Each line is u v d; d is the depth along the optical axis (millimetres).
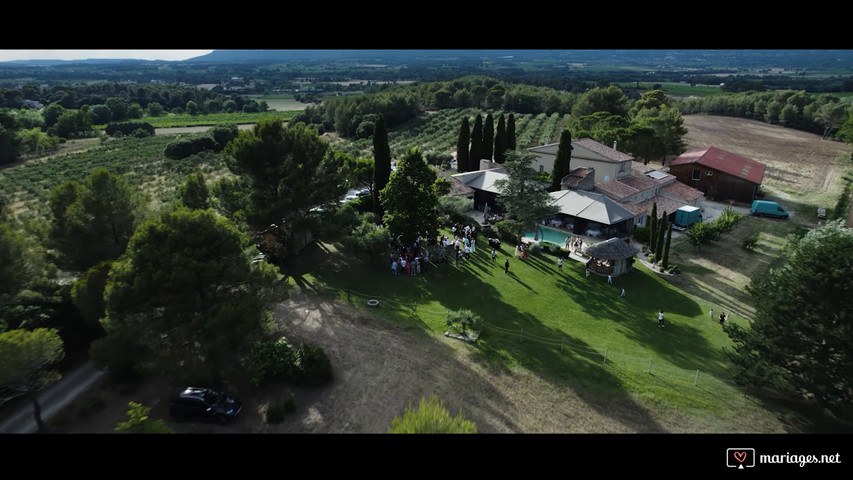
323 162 45719
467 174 74250
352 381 29547
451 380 29844
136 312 26156
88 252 33750
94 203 33375
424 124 150500
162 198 76375
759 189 85375
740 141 135375
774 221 70125
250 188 43219
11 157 115062
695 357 35469
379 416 26609
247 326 26375
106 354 25875
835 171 103500
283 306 38438
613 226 61344
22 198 79312
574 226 61594
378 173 55094
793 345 28016
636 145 92500
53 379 24891
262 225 41750
